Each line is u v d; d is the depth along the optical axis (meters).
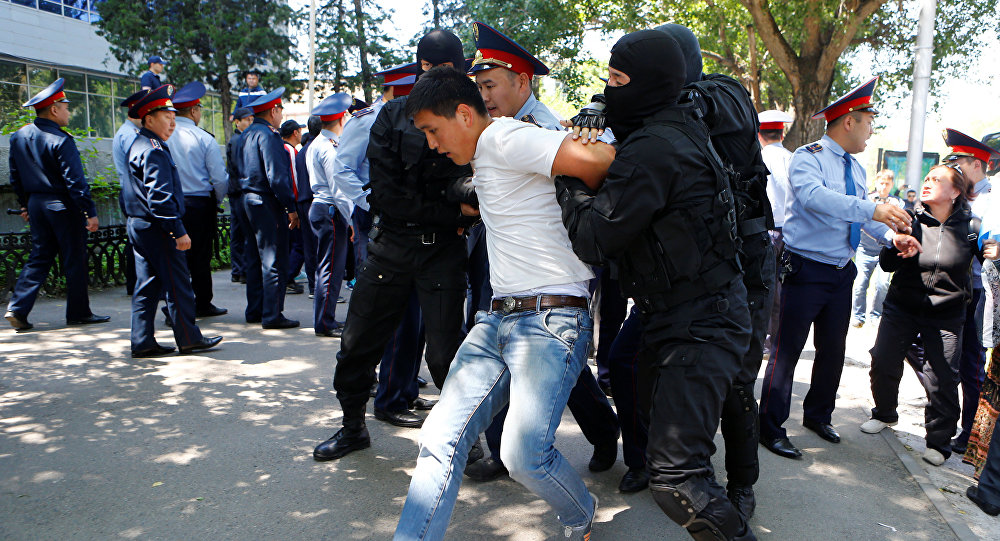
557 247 2.38
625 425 3.20
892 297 3.99
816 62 15.24
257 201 6.09
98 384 4.57
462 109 2.38
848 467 3.65
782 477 3.49
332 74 22.77
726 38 20.45
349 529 2.84
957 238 3.76
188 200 6.43
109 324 6.31
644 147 2.10
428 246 3.17
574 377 2.37
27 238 7.58
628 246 2.22
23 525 2.80
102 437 3.71
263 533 2.79
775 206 4.96
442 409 2.41
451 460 2.32
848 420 4.39
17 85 19.78
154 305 5.24
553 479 2.34
